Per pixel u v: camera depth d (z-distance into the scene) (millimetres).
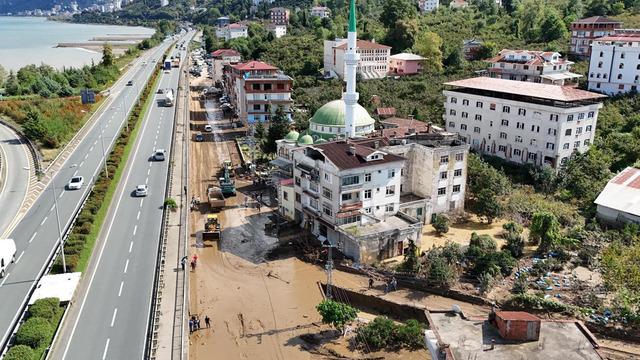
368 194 82562
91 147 125875
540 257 78312
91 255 73500
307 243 84812
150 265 71125
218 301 70000
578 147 112938
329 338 62406
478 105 124250
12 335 53969
